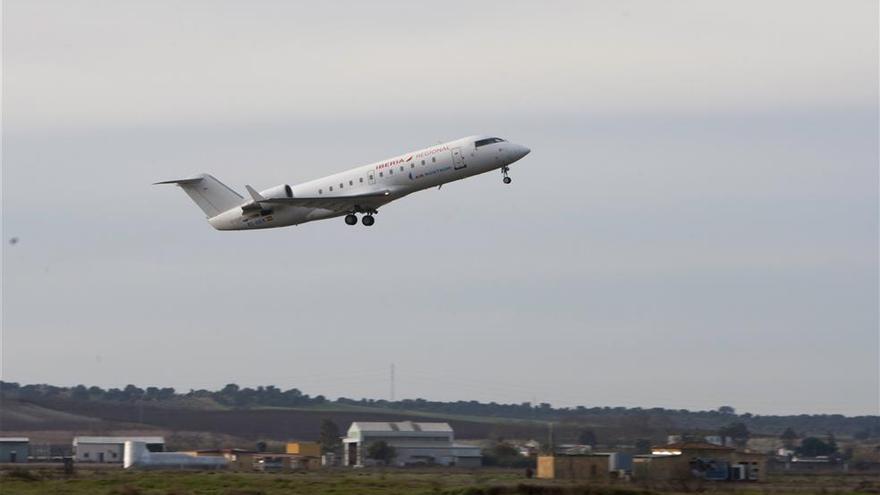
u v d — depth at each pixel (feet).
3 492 384.47
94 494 379.35
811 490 441.68
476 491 364.38
